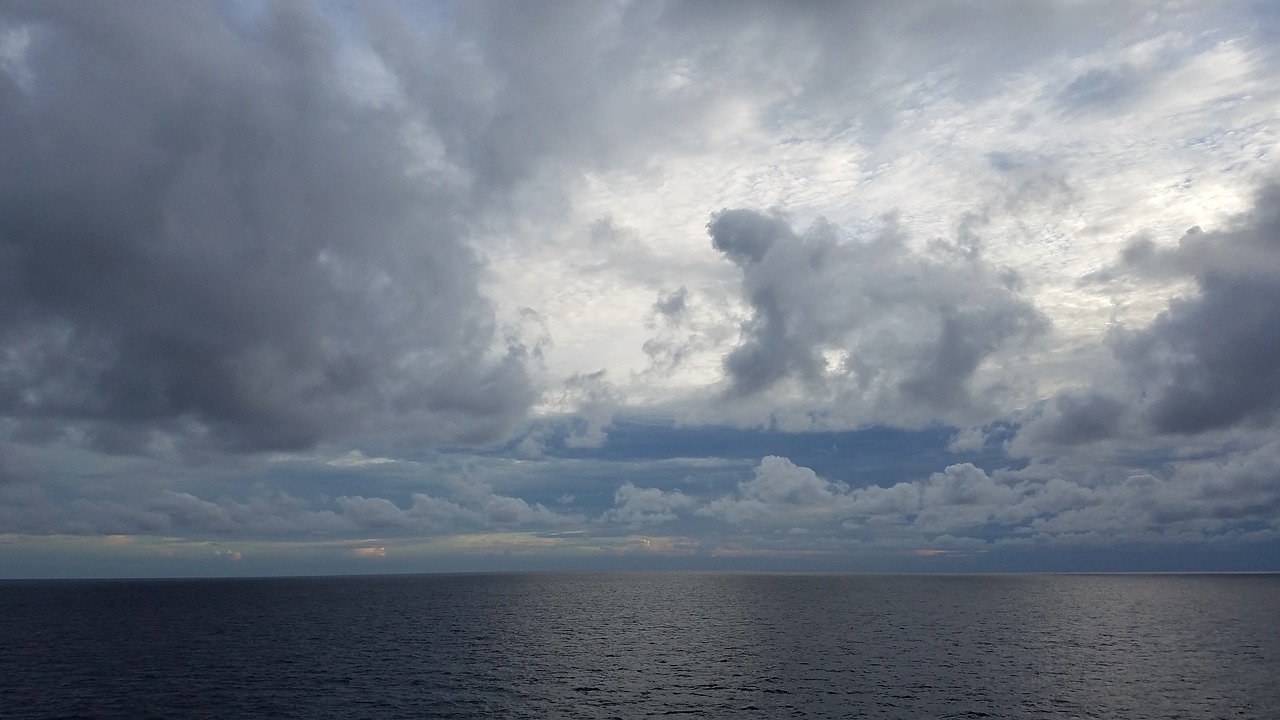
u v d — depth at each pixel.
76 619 120.69
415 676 63.72
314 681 61.12
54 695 55.38
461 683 60.53
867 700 53.91
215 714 49.28
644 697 55.09
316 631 101.50
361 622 115.75
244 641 89.25
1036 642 87.38
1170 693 56.31
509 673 65.44
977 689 57.72
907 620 117.06
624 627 107.44
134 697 54.53
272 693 56.06
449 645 85.75
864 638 92.00
